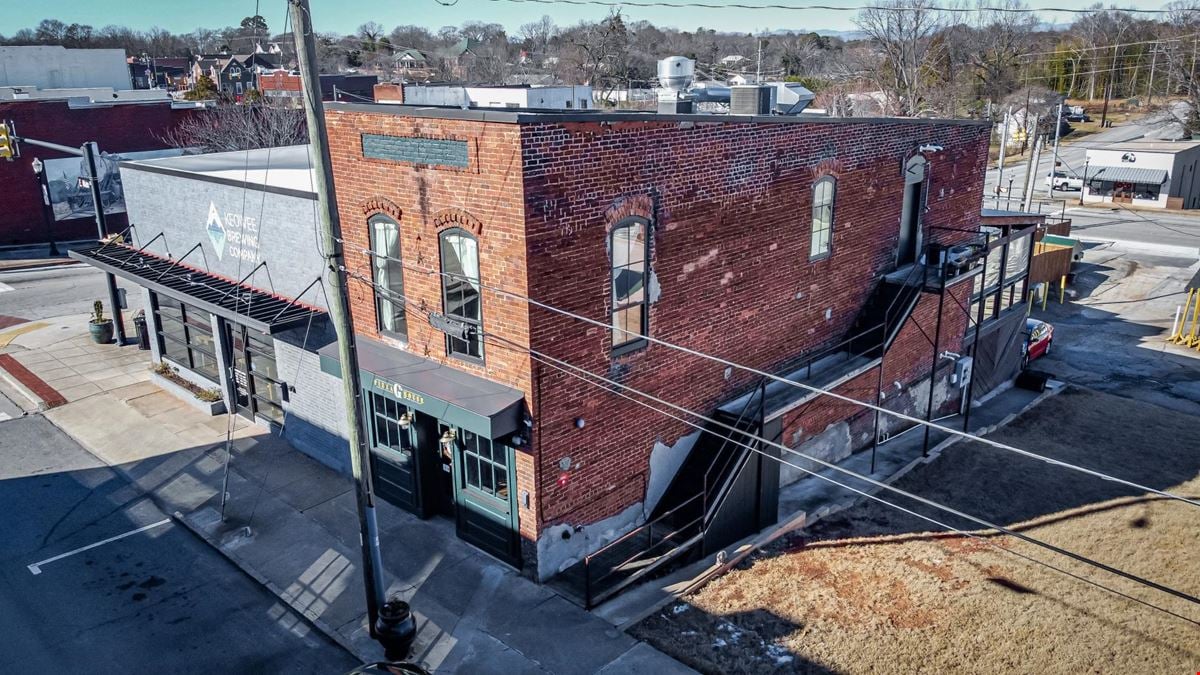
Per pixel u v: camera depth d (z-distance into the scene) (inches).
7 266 1384.1
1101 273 1503.4
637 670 434.0
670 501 578.6
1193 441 785.6
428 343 551.2
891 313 738.2
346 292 411.2
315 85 382.0
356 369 420.2
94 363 894.4
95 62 2277.3
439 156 489.7
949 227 828.6
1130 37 4143.7
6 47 2124.8
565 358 493.4
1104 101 3806.6
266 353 698.2
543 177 454.3
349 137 550.3
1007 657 457.1
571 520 521.0
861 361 709.3
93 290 1229.1
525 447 489.7
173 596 494.9
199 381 796.6
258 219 677.3
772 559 557.6
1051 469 717.3
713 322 592.7
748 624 480.4
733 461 571.2
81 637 455.5
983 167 853.8
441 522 577.9
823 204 665.6
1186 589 533.0
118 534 561.3
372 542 438.6
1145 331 1167.6
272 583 506.0
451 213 494.0
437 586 503.8
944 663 450.0
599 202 488.7
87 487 624.7
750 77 3506.4
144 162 857.5
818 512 617.3
